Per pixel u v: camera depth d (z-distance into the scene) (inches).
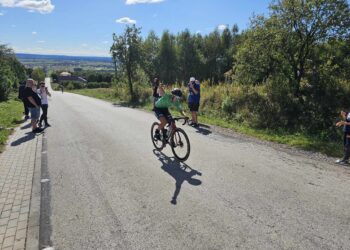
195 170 260.5
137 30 1098.7
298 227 164.6
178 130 292.4
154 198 205.3
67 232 165.0
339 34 478.6
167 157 301.9
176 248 147.6
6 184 235.0
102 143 364.8
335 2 453.1
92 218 179.6
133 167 271.7
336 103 462.9
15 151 333.7
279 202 195.5
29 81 430.3
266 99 520.1
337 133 386.0
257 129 442.9
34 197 210.5
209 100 635.5
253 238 154.6
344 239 152.9
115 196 209.8
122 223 172.9
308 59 530.3
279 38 498.0
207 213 182.2
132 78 1147.9
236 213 181.5
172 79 2397.9
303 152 318.0
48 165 281.7
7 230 167.9
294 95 507.5
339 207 187.9
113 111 709.3
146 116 607.8
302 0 476.1
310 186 221.9
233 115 534.0
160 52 2416.3
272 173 250.7
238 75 596.1
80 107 831.7
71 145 358.0
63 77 5339.6
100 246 151.3
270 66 555.5
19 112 691.4
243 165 272.8
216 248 146.8
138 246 150.1
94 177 248.1
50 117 609.3
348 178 238.4
